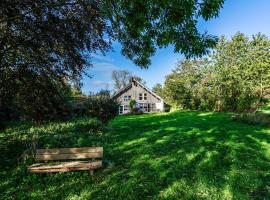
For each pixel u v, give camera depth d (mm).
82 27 9531
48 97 11406
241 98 37656
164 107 57031
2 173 8758
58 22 9367
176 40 5988
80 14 9422
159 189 7406
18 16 8609
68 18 9500
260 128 18875
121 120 34062
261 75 36031
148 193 7188
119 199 6910
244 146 12422
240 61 40875
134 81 56156
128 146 12859
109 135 16188
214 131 17438
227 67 42188
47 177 8445
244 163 9672
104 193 7277
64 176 8539
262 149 11938
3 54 9406
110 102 21641
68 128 15953
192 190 7270
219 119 26828
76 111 21625
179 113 42000
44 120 16984
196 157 10430
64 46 9797
